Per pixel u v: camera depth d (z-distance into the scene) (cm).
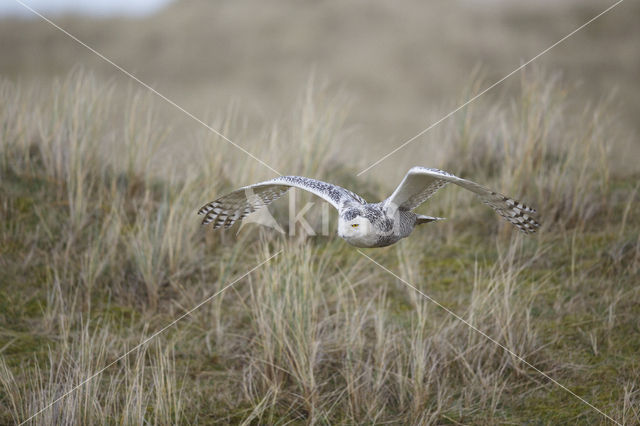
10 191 1181
